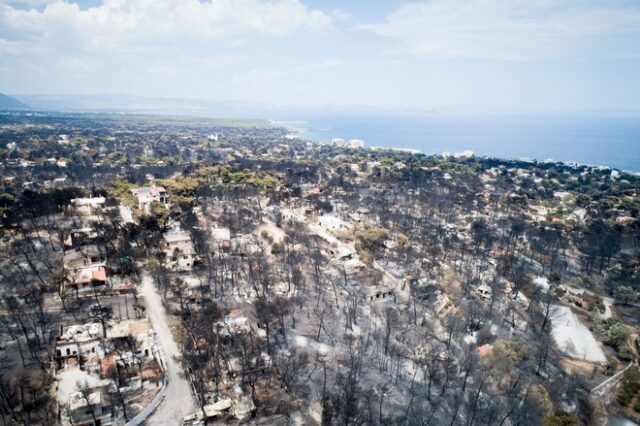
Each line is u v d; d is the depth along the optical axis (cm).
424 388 11119
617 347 13262
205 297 14300
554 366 12194
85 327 11812
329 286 16325
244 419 9375
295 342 12631
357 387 10644
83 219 19525
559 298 16162
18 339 11381
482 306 15438
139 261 16362
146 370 10594
